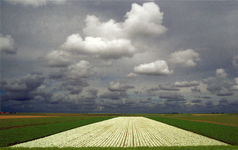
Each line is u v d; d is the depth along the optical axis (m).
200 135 32.44
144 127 47.94
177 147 17.47
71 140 26.31
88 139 27.28
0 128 41.81
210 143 24.59
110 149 16.44
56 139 27.11
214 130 38.91
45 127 43.31
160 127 48.12
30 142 24.62
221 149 16.44
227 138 27.81
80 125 50.06
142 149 16.39
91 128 44.03
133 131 38.41
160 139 27.80
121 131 38.19
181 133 35.31
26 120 73.62
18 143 23.91
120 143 24.17
